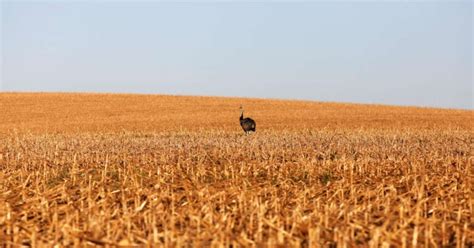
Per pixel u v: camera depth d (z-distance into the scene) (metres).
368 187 55.38
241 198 46.09
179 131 182.88
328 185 57.50
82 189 54.22
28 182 65.62
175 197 50.56
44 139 140.00
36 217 43.06
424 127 197.12
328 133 160.75
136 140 133.00
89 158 93.94
